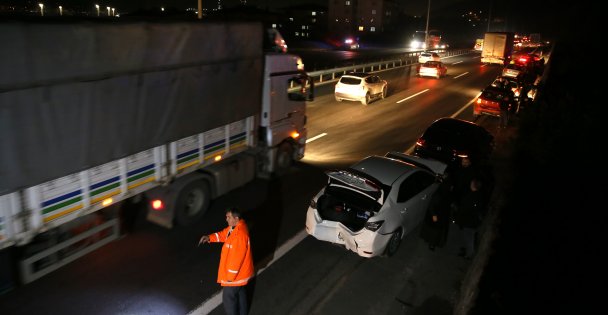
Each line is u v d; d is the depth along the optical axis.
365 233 6.97
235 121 9.29
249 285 6.66
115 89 6.38
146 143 7.15
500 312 5.42
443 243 7.82
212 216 8.91
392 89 28.42
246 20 9.23
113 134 6.50
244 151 10.12
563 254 6.60
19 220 5.50
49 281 6.48
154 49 6.91
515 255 6.57
